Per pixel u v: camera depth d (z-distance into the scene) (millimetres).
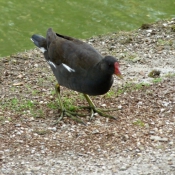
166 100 12875
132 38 18359
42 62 16500
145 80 14422
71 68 11688
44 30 19531
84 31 19469
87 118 12289
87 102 13125
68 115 12312
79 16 20703
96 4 21812
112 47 17688
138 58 16328
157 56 16531
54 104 13000
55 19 20484
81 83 11594
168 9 21531
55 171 9898
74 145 10961
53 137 11336
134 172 9742
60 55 12039
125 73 15180
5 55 17688
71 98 13344
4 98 13406
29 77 15062
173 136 11172
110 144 10953
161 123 11781
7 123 11977
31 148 10859
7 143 11078
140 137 11188
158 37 18234
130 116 12234
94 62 11391
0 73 15398
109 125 11852
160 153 10484
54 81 14664
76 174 9742
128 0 22156
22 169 10008
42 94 13664
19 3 21969
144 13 21047
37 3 21969
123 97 13242
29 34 19312
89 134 11438
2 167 10102
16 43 18719
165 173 9648
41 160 10367
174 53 16703
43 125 11922
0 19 20484
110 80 11375
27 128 11758
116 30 19531
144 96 13195
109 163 10156
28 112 12562
